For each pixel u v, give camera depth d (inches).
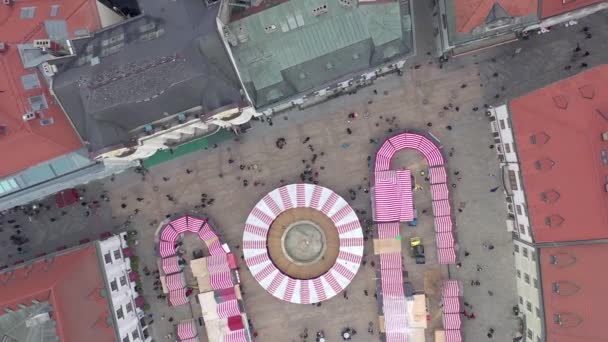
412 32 1870.1
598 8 1947.6
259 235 2214.6
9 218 2359.7
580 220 1840.6
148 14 1766.7
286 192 2193.7
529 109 1911.9
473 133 2233.0
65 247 2356.1
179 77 1589.6
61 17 1845.5
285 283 2222.0
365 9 1807.3
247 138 2298.2
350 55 1872.5
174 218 2304.4
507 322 2257.6
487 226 2253.9
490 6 1814.7
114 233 2308.1
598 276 1838.1
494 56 2202.3
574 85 1829.5
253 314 2347.4
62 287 1882.4
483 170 2237.9
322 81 1934.1
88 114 1651.1
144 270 2343.8
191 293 2338.8
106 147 1683.1
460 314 2235.5
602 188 1776.6
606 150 1774.1
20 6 1852.9
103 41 1765.5
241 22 1803.6
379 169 2201.0
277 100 1937.7
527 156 1935.3
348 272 2190.0
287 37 1819.6
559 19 1962.4
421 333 2209.6
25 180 1893.5
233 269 2285.9
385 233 2199.8
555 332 1920.5
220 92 1664.6
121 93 1612.9
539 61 2187.5
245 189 2319.1
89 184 2337.6
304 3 1800.0
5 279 2025.1
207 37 1599.4
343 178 2288.4
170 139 2094.0
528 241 2055.9
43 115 1788.9
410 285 2210.9
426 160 2251.5
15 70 1782.7
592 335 1844.2
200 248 2348.7
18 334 1847.9
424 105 2240.4
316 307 2321.6
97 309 1962.4
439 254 2218.3
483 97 2215.8
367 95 2256.4
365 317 2306.8
